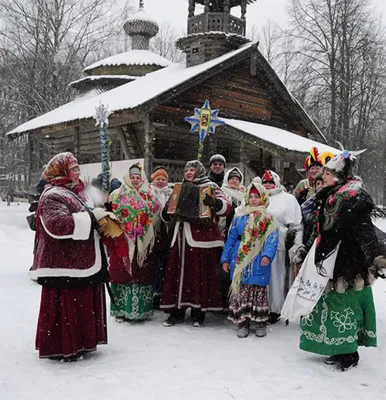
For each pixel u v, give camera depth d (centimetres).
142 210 517
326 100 2622
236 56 1482
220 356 424
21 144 4281
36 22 2697
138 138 1572
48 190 402
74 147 1764
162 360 410
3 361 405
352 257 388
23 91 2847
